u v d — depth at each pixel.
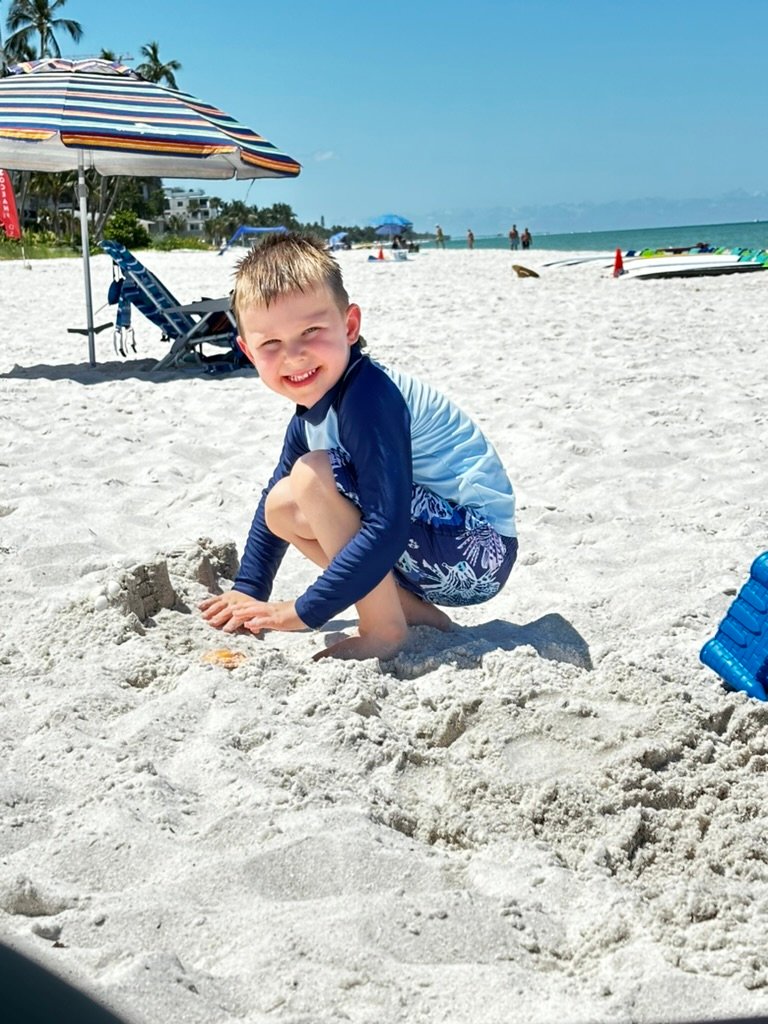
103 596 3.00
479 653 2.81
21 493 4.54
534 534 4.09
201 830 2.02
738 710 2.43
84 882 1.89
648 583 3.48
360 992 1.62
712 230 136.38
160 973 1.61
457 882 1.94
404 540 2.72
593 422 6.02
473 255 32.47
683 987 1.64
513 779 2.22
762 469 4.93
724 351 8.59
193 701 2.51
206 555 3.42
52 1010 1.54
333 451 2.77
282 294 2.57
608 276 18.44
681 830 2.10
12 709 2.52
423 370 7.91
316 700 2.51
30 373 8.20
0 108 7.67
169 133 7.55
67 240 45.03
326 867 1.92
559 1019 1.57
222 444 5.60
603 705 2.48
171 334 8.55
